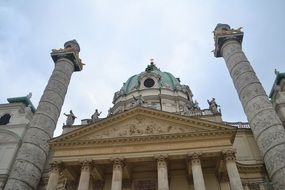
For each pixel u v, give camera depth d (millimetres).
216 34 49906
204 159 33875
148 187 35594
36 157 38781
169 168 35781
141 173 36750
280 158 32594
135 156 32406
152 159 32719
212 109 43906
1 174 39125
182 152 32125
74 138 34812
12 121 46750
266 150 34688
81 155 33375
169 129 34625
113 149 33438
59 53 52656
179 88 67688
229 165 30422
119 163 32094
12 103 49625
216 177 35156
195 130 33938
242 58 44656
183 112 49969
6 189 35031
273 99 46312
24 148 38938
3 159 41344
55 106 44906
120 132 35000
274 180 32625
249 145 40219
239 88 41938
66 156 33469
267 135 35156
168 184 33094
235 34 48781
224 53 48000
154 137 33406
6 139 43969
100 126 35500
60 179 36812
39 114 42875
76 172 36281
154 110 35688
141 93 65062
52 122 43438
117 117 35844
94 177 36062
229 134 32969
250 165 36844
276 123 35750
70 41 56031
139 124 35469
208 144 32469
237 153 39438
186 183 35094
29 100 50844
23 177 36219
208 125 33719
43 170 40250
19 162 37469
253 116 38000
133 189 35531
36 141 39844
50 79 48375
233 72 44188
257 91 39500
